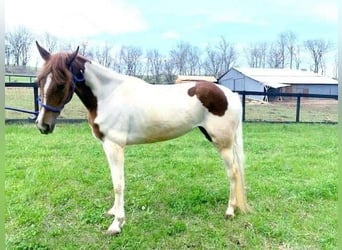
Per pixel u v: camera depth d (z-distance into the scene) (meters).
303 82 24.08
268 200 3.18
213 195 3.22
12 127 6.68
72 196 3.22
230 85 29.36
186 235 2.50
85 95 2.49
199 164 4.39
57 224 2.69
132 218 2.80
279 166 4.38
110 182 3.65
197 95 2.65
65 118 7.88
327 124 8.75
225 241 2.42
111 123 2.49
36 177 3.68
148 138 2.67
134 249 2.33
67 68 2.27
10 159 4.45
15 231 2.53
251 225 2.65
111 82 2.52
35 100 7.14
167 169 4.19
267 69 29.78
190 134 6.68
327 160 4.71
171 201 3.09
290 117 10.34
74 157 4.65
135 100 2.54
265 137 6.62
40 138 5.85
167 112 2.57
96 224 2.69
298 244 2.38
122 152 2.57
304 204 3.08
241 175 2.79
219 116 2.66
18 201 3.04
